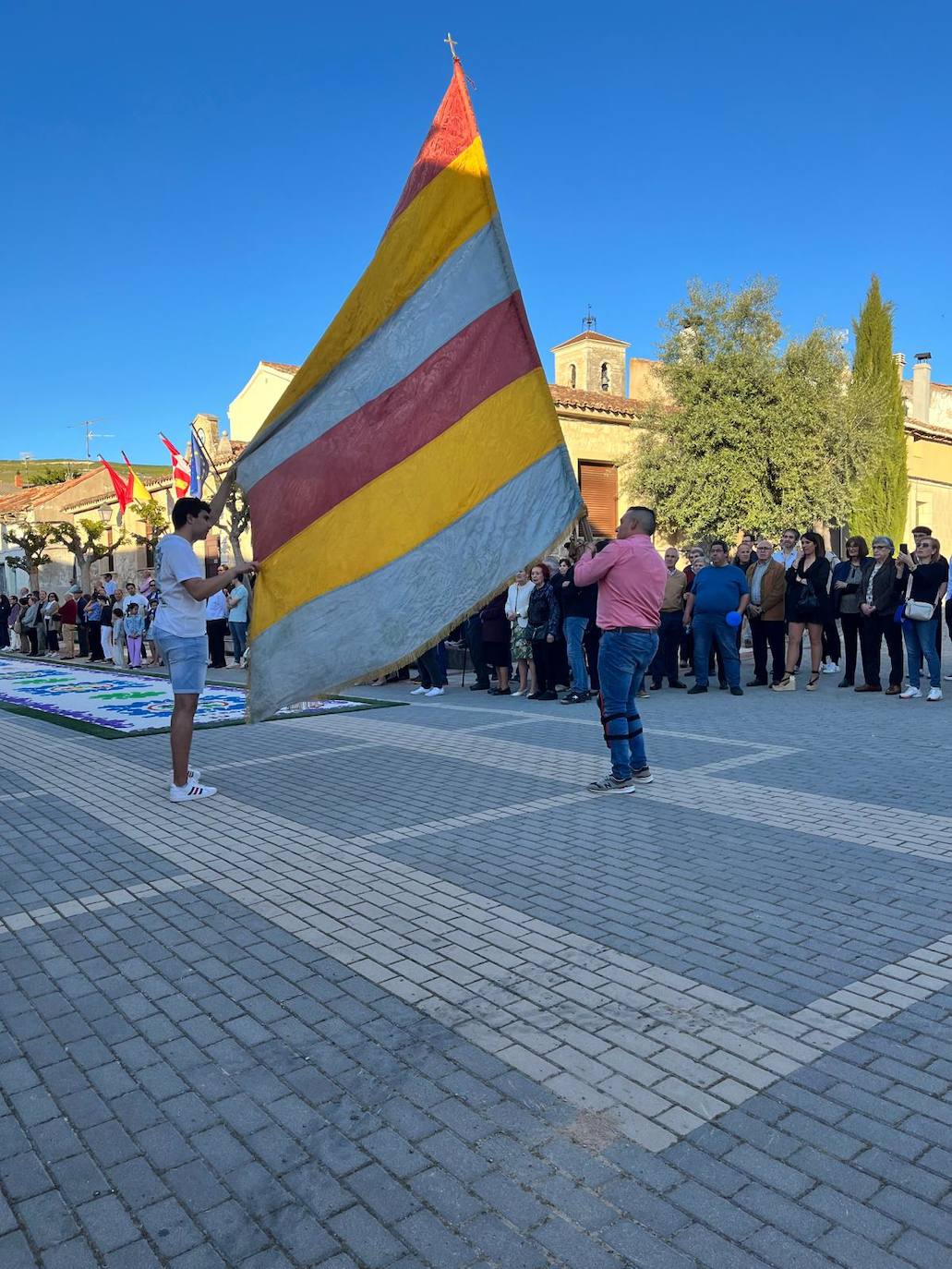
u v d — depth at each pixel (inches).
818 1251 82.4
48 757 334.6
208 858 203.0
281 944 154.2
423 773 282.4
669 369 821.2
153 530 1141.1
